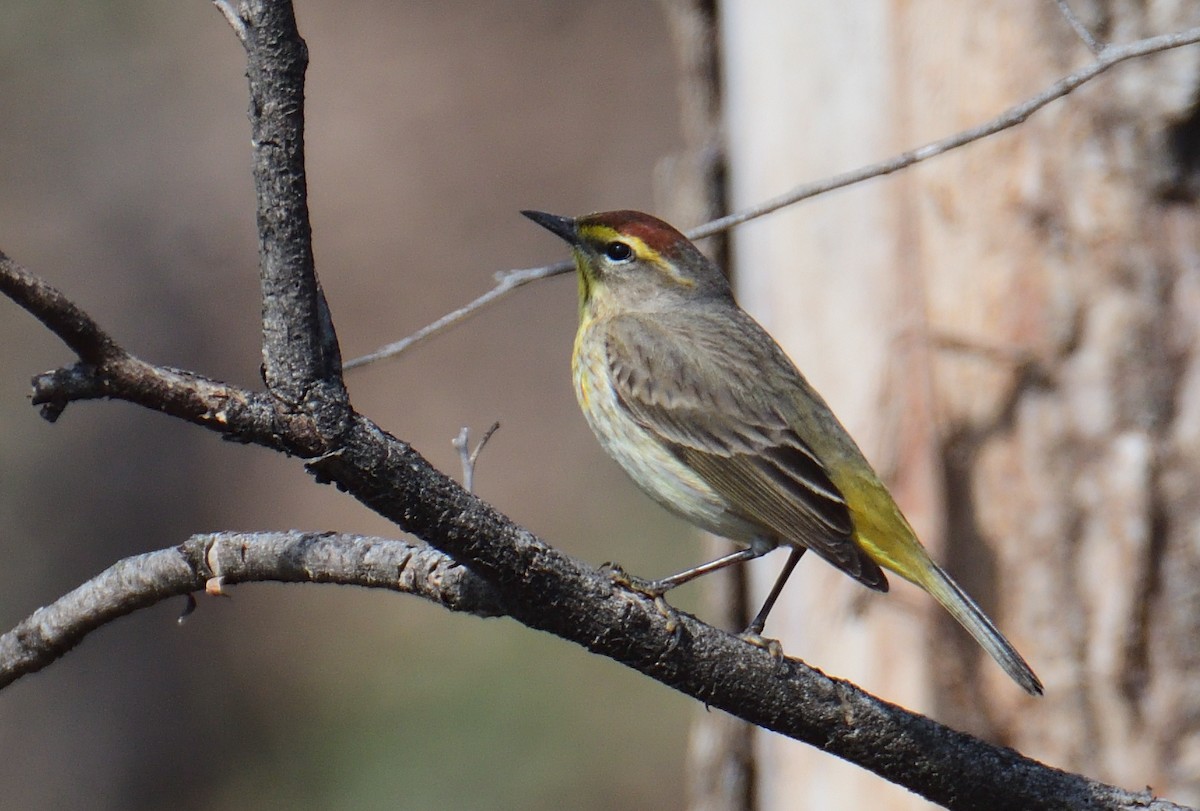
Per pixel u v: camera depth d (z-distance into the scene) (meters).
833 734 7.19
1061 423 11.04
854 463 9.63
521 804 20.23
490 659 21.64
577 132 31.16
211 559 6.96
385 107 31.67
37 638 7.14
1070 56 10.88
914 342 11.47
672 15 14.36
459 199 30.22
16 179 29.12
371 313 28.48
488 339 28.36
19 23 29.66
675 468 10.06
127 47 30.64
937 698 11.45
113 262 28.28
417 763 20.62
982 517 11.24
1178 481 10.87
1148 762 10.83
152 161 29.86
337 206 29.97
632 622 6.86
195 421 5.86
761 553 9.61
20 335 24.88
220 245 28.77
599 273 10.77
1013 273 11.12
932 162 11.34
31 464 24.44
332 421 5.96
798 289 12.25
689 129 14.14
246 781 21.19
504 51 32.84
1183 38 7.24
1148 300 10.90
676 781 20.02
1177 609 10.83
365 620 22.69
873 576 8.86
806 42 12.11
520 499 25.45
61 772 21.20
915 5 11.44
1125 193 10.90
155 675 22.00
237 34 5.71
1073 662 11.00
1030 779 7.21
